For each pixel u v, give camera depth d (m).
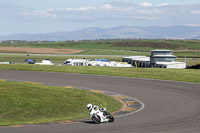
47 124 30.30
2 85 54.50
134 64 156.75
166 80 68.38
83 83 63.16
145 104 43.12
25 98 44.88
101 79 69.44
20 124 30.20
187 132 26.33
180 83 63.56
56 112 38.62
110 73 79.62
